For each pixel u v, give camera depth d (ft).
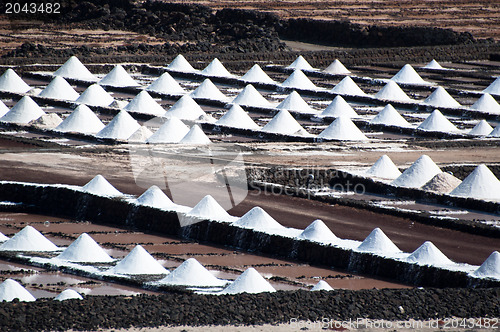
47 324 116.37
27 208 213.87
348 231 192.34
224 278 163.12
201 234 192.85
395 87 391.45
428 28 584.40
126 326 117.19
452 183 226.79
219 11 647.56
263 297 128.47
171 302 126.41
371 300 129.39
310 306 126.62
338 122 299.99
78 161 246.27
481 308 128.88
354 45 604.08
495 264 157.48
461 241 187.52
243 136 306.76
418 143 288.51
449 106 370.12
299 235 183.11
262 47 542.16
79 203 209.87
